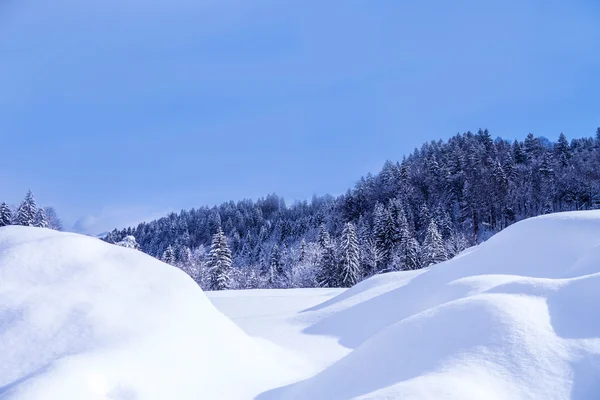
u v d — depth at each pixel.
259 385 5.11
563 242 8.87
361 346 5.11
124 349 4.36
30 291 4.86
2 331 4.27
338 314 9.88
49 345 4.22
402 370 3.92
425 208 58.88
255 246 84.00
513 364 3.45
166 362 4.55
